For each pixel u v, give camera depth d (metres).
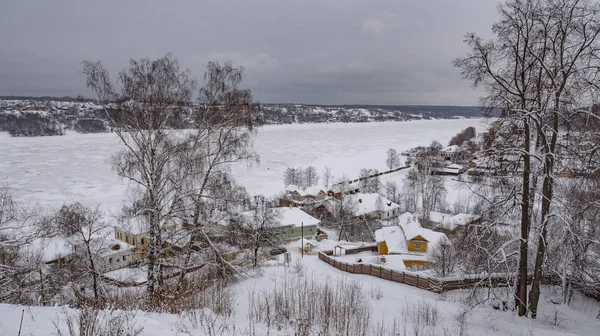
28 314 8.15
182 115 18.27
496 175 13.96
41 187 71.31
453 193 76.94
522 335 12.45
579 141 13.17
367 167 108.31
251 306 14.03
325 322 11.62
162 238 17.58
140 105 16.58
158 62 17.11
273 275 21.95
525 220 13.85
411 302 17.12
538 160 13.22
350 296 14.90
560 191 14.02
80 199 62.72
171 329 8.81
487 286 17.28
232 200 18.91
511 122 13.30
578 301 15.95
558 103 12.63
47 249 25.27
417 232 39.84
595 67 11.95
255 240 29.34
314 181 88.88
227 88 18.36
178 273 18.59
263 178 88.88
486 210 13.99
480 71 13.54
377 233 42.94
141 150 16.69
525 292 14.47
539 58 12.54
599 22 11.87
